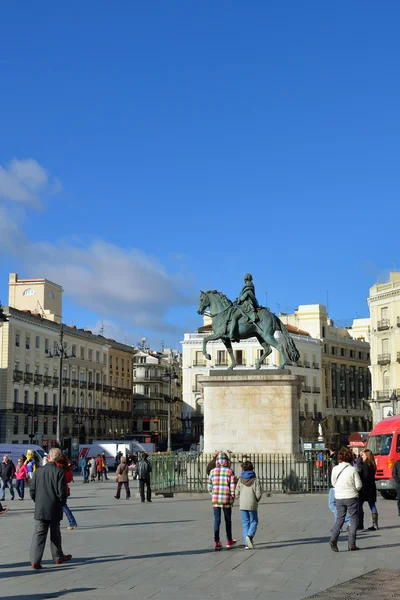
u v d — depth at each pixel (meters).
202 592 9.80
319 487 25.00
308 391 93.44
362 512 16.30
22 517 21.30
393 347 77.88
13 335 75.38
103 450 62.38
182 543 14.36
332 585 10.21
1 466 28.27
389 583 10.30
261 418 25.23
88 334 93.69
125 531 16.48
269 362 89.25
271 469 24.70
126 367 108.00
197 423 91.69
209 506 22.41
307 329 100.75
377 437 28.42
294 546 13.85
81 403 90.69
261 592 9.78
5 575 11.16
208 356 25.81
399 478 19.34
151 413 114.25
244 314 25.64
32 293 89.44
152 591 9.90
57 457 12.03
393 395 68.38
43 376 81.62
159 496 26.80
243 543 14.30
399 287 77.31
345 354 105.62
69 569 11.62
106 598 9.48
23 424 76.50
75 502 25.81
